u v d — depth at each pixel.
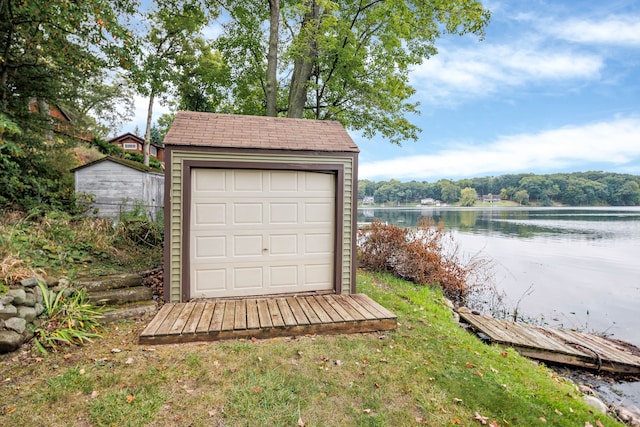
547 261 13.27
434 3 10.03
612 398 4.24
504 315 7.60
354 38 10.36
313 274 5.29
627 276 11.12
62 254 5.46
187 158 4.66
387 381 3.08
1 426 2.21
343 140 5.51
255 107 13.10
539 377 3.79
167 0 11.78
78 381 2.76
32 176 8.25
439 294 8.02
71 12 6.68
